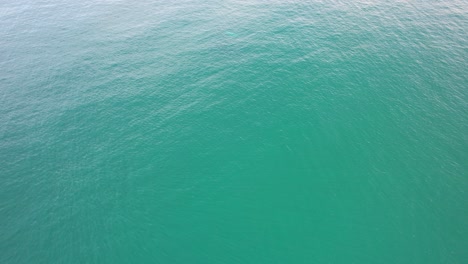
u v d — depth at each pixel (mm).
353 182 36969
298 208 34875
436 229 32438
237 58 55438
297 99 47219
